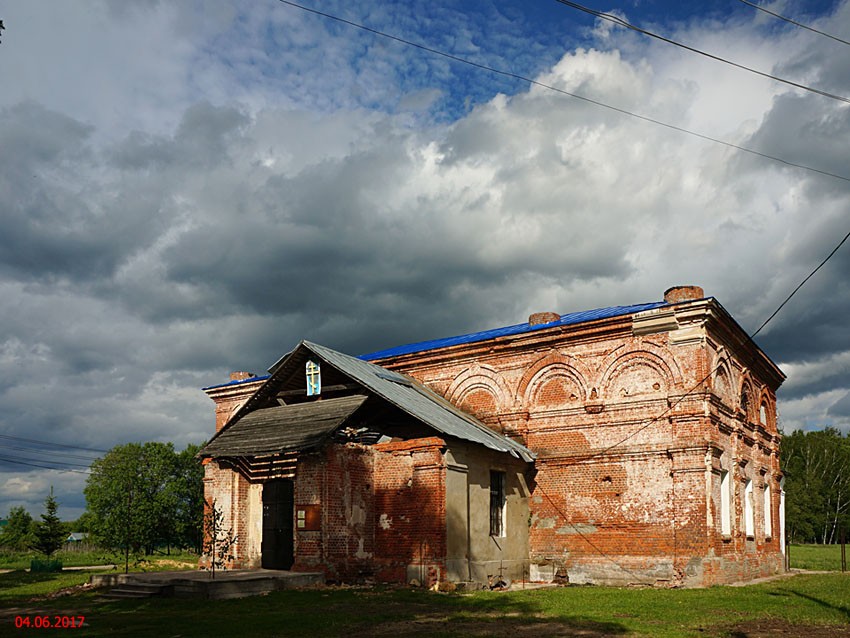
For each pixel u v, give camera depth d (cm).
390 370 2995
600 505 2420
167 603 1744
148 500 5866
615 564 2352
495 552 2320
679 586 2206
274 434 2275
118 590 1898
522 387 2666
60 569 3181
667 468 2319
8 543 5866
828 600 1786
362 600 1773
